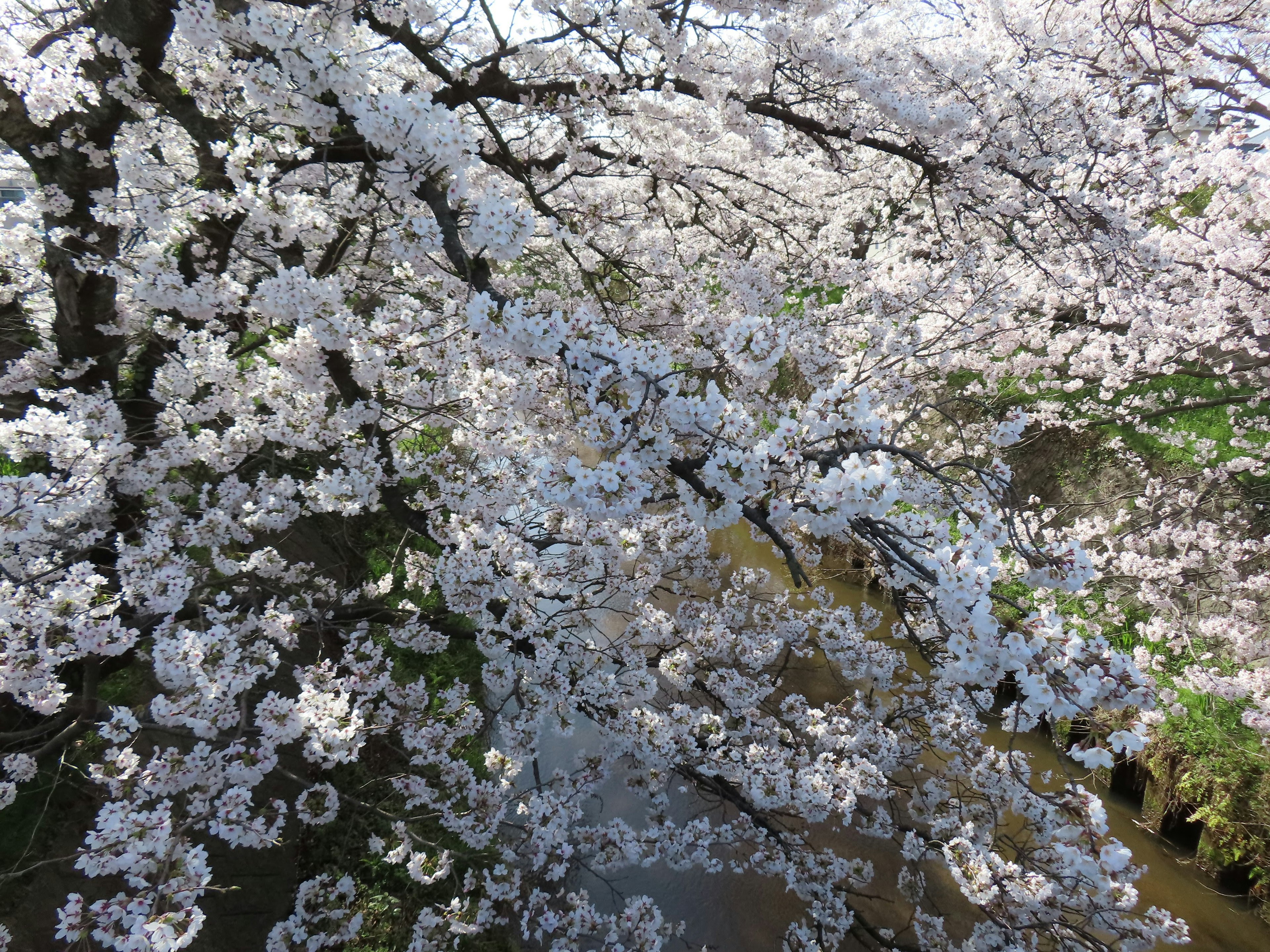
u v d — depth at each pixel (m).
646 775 5.28
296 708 2.96
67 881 3.57
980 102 5.43
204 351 3.80
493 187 2.38
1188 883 6.75
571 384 2.89
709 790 5.08
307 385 3.79
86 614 2.76
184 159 5.23
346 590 5.57
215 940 4.11
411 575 4.79
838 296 10.61
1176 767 7.05
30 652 2.63
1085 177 5.97
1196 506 8.59
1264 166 7.45
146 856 2.44
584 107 5.14
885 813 5.54
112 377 4.79
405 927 4.72
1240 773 6.63
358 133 2.98
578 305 6.30
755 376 2.43
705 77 4.66
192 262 4.41
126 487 3.76
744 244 7.69
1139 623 8.11
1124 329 9.30
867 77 4.57
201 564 4.70
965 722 5.58
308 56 2.65
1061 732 8.03
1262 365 9.04
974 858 4.04
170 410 3.88
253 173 3.45
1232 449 9.37
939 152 5.36
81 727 3.64
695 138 5.55
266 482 3.99
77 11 5.02
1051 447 10.98
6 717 3.73
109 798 2.87
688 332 6.03
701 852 4.71
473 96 4.72
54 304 5.25
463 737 5.05
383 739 4.89
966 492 2.40
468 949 4.76
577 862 5.19
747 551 12.10
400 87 4.54
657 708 5.12
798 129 5.47
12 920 3.29
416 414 4.60
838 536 3.25
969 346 7.84
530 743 4.35
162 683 2.94
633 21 4.32
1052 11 6.57
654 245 6.56
